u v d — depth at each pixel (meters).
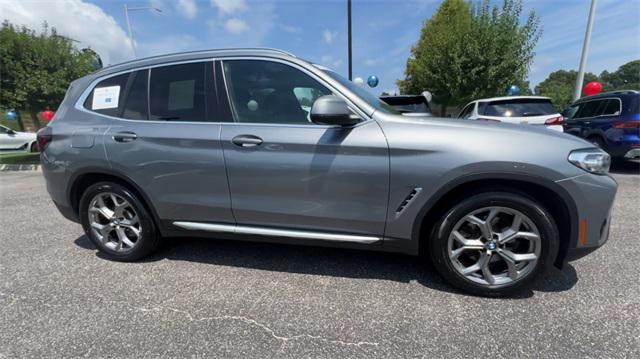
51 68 12.13
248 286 2.61
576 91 12.05
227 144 2.52
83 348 1.98
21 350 1.97
